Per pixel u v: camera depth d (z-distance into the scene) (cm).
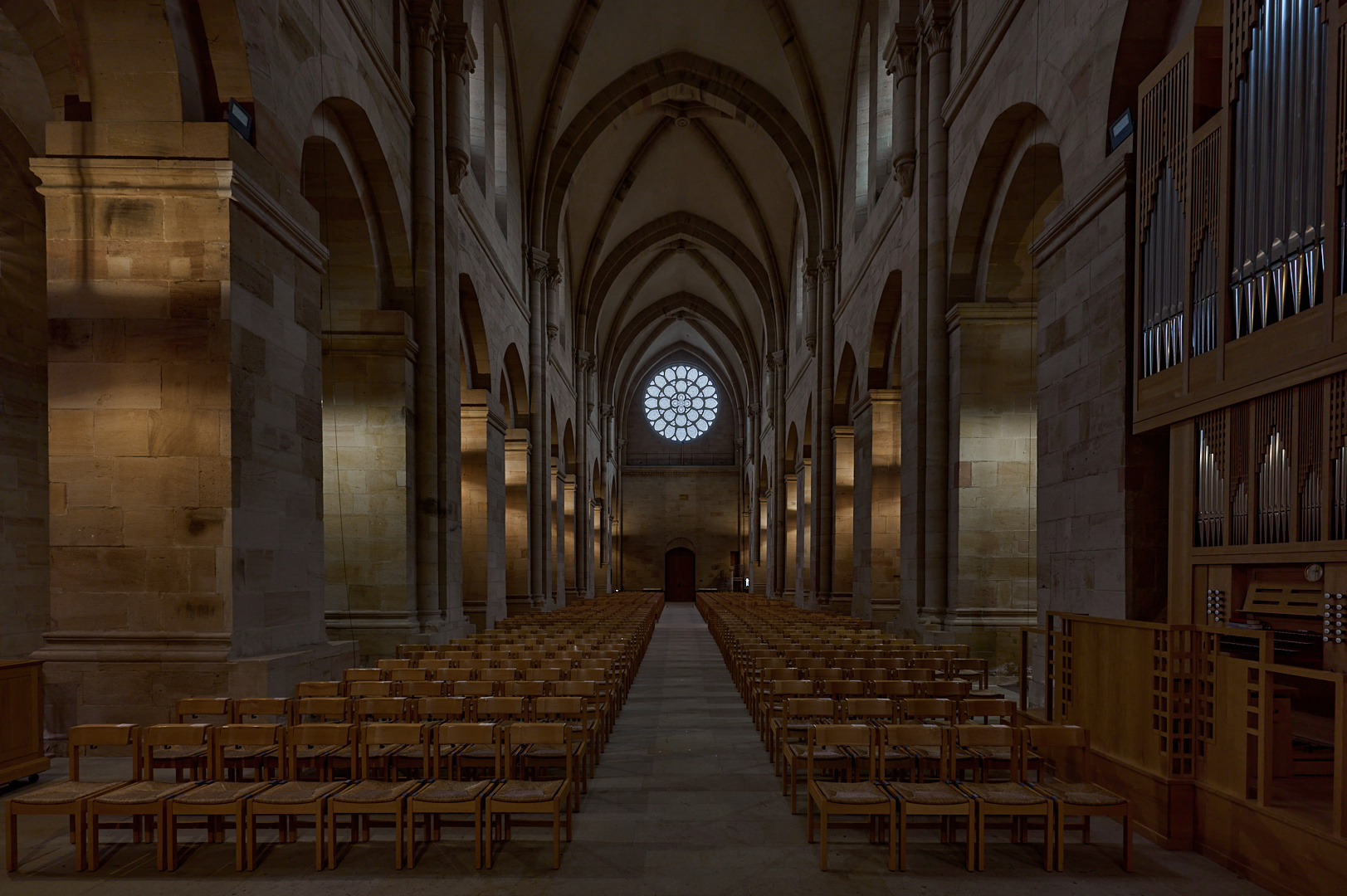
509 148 2080
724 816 582
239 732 559
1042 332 914
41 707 647
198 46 743
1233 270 589
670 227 3372
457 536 1387
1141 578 719
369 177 1188
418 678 804
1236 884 459
